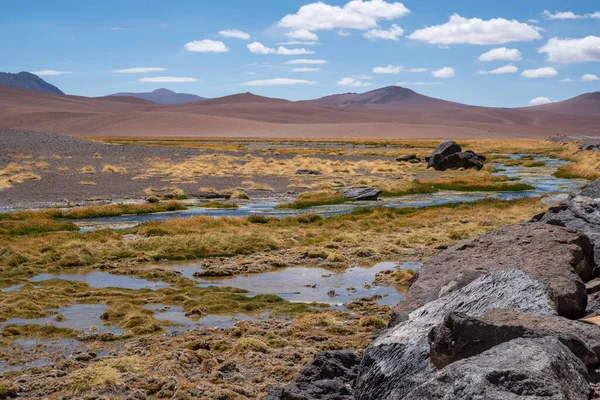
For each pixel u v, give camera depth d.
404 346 7.85
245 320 14.48
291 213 36.16
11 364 11.80
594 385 6.25
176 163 69.00
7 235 27.64
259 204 40.12
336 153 99.19
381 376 7.70
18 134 90.50
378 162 73.38
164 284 19.12
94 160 67.31
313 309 15.81
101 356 12.27
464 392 5.27
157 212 36.34
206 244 24.66
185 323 14.63
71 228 29.92
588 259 12.75
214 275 20.28
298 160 72.75
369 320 14.17
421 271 12.48
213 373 11.01
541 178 57.19
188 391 10.12
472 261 12.34
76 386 10.38
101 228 30.44
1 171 51.75
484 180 51.91
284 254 23.69
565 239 12.47
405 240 25.80
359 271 20.94
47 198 40.16
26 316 15.09
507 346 6.02
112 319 14.89
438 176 58.97
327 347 12.50
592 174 56.22
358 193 42.47
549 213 16.16
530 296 8.20
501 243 12.73
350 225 30.11
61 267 21.56
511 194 45.22
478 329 6.86
